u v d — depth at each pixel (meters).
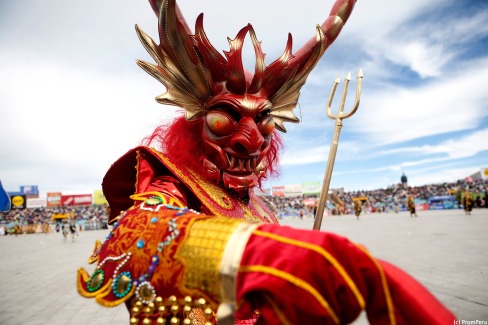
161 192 0.90
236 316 0.49
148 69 1.13
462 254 7.18
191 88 1.12
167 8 1.04
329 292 0.44
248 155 1.10
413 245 9.01
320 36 1.27
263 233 0.52
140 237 0.63
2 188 6.16
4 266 9.42
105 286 0.63
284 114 1.32
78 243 18.17
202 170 1.15
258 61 1.12
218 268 0.50
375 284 0.44
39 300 5.25
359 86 1.39
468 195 23.22
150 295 0.58
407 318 0.43
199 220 0.60
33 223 46.41
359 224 19.75
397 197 47.84
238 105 1.08
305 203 51.06
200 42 1.08
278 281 0.45
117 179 1.15
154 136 1.37
